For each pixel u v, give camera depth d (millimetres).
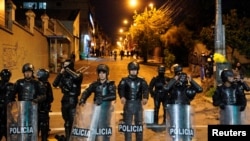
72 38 58375
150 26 52344
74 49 60031
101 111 7723
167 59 34406
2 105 8812
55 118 14305
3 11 24562
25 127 7941
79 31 69625
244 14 35781
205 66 26562
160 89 12148
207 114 14766
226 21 30531
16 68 27156
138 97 8625
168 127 7809
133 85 8617
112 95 7840
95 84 8102
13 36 26344
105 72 8102
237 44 30172
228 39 30031
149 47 52500
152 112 12250
